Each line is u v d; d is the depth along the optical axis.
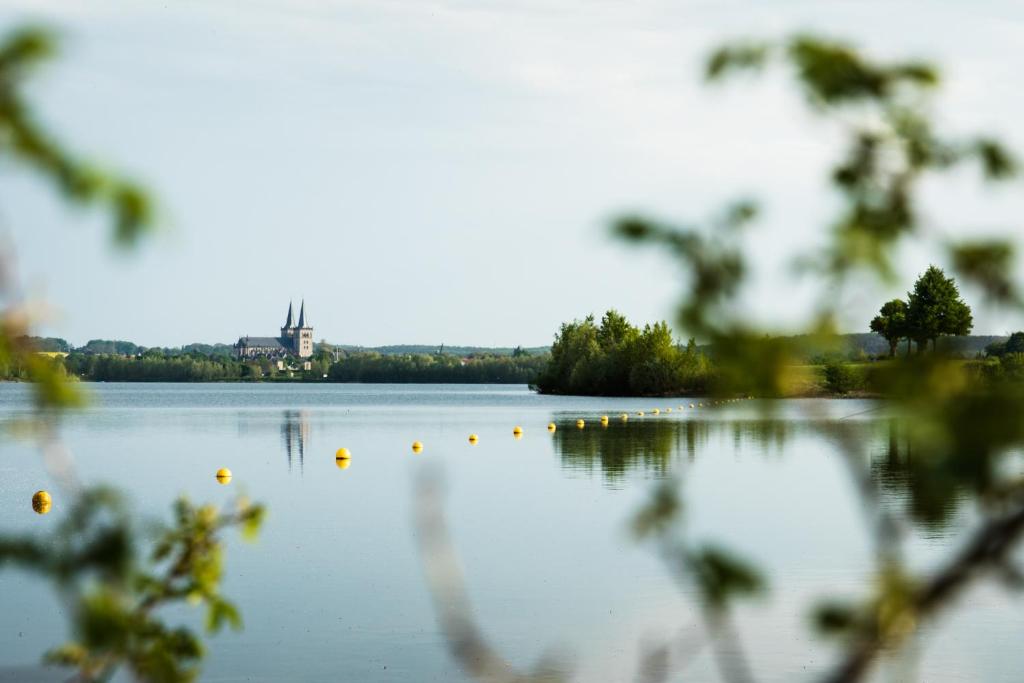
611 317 163.88
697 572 3.03
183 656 3.80
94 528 3.45
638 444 59.84
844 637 2.87
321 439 66.50
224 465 49.28
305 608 19.88
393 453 55.44
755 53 2.83
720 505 33.44
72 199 2.26
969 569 2.72
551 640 17.55
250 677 15.62
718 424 79.06
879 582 2.90
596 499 35.41
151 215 2.29
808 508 32.62
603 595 20.73
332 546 26.59
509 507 33.56
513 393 198.12
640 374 148.75
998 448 2.63
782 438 63.28
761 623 18.25
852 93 2.82
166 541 4.12
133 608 3.70
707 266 2.82
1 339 2.64
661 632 17.94
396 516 32.00
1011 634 17.58
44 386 2.71
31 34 2.21
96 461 51.34
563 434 68.94
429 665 16.16
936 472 2.68
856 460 3.02
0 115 2.21
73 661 3.54
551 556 24.89
